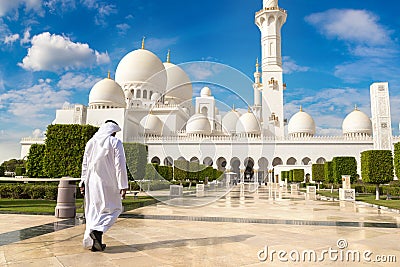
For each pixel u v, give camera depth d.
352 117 48.44
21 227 5.73
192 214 7.84
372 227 6.24
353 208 10.57
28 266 3.18
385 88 29.83
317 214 8.47
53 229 5.51
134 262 3.35
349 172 19.27
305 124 50.06
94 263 3.30
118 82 49.09
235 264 3.36
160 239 4.65
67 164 12.92
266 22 47.97
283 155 45.28
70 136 13.06
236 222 6.57
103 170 3.92
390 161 15.21
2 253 3.74
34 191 12.01
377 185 15.44
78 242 4.41
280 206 10.80
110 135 4.10
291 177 35.03
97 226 3.78
